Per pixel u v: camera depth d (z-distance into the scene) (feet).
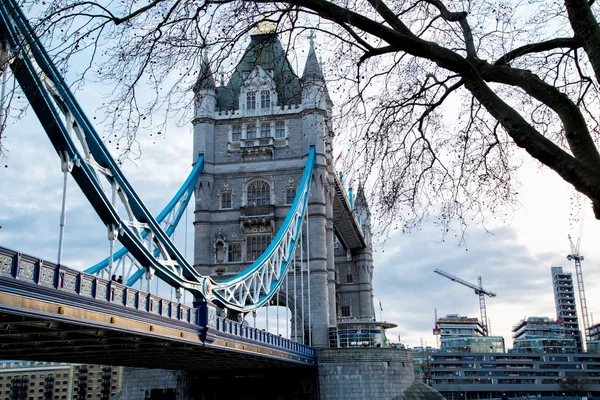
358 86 45.16
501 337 599.16
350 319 263.70
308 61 230.27
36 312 66.90
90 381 494.59
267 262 183.01
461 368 526.16
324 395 205.36
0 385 490.90
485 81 35.14
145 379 209.15
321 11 35.53
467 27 37.42
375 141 46.29
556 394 523.29
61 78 37.70
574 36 34.65
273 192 241.76
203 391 201.05
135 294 88.99
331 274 237.04
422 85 44.78
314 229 232.94
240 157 247.09
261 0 36.60
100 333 84.69
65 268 72.59
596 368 531.09
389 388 208.13
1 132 36.19
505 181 47.21
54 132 76.23
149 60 39.09
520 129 30.91
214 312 120.47
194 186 241.96
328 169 245.04
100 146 86.74
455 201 47.98
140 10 36.81
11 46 47.93
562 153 29.71
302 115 246.27
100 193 85.15
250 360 158.20
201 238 237.45
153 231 99.76
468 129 47.47
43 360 118.93
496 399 513.04
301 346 192.54
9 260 63.52
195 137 248.93
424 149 47.44
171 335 99.66
